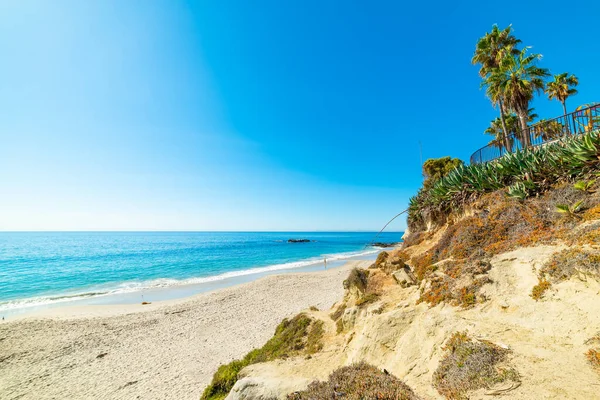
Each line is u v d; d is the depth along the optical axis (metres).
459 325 4.91
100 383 10.55
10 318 18.38
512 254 6.56
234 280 31.77
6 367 11.87
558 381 3.22
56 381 10.76
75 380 10.80
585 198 7.18
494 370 3.60
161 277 33.75
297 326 9.91
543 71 16.09
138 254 58.97
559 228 6.64
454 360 4.07
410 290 8.43
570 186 8.12
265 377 5.84
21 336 15.00
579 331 3.94
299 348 8.58
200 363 11.89
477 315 5.19
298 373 6.10
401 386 3.52
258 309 19.33
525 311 4.79
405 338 5.34
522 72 16.47
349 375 3.86
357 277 10.28
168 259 50.62
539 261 5.70
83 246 83.69
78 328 16.09
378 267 12.46
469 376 3.64
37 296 24.73
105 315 18.48
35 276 34.09
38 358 12.59
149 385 10.30
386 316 6.04
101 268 40.03
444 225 13.30
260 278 30.59
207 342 14.06
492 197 10.34
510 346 4.02
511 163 10.71
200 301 21.75
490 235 8.05
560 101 24.75
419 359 4.76
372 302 8.41
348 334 7.54
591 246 5.03
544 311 4.60
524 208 8.40
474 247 7.91
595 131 8.80
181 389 9.98
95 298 24.02
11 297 24.44
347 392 3.45
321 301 20.83
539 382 3.26
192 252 64.12
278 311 18.75
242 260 49.81
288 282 27.81
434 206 14.12
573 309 4.31
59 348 13.56
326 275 31.17
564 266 4.95
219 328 15.94
